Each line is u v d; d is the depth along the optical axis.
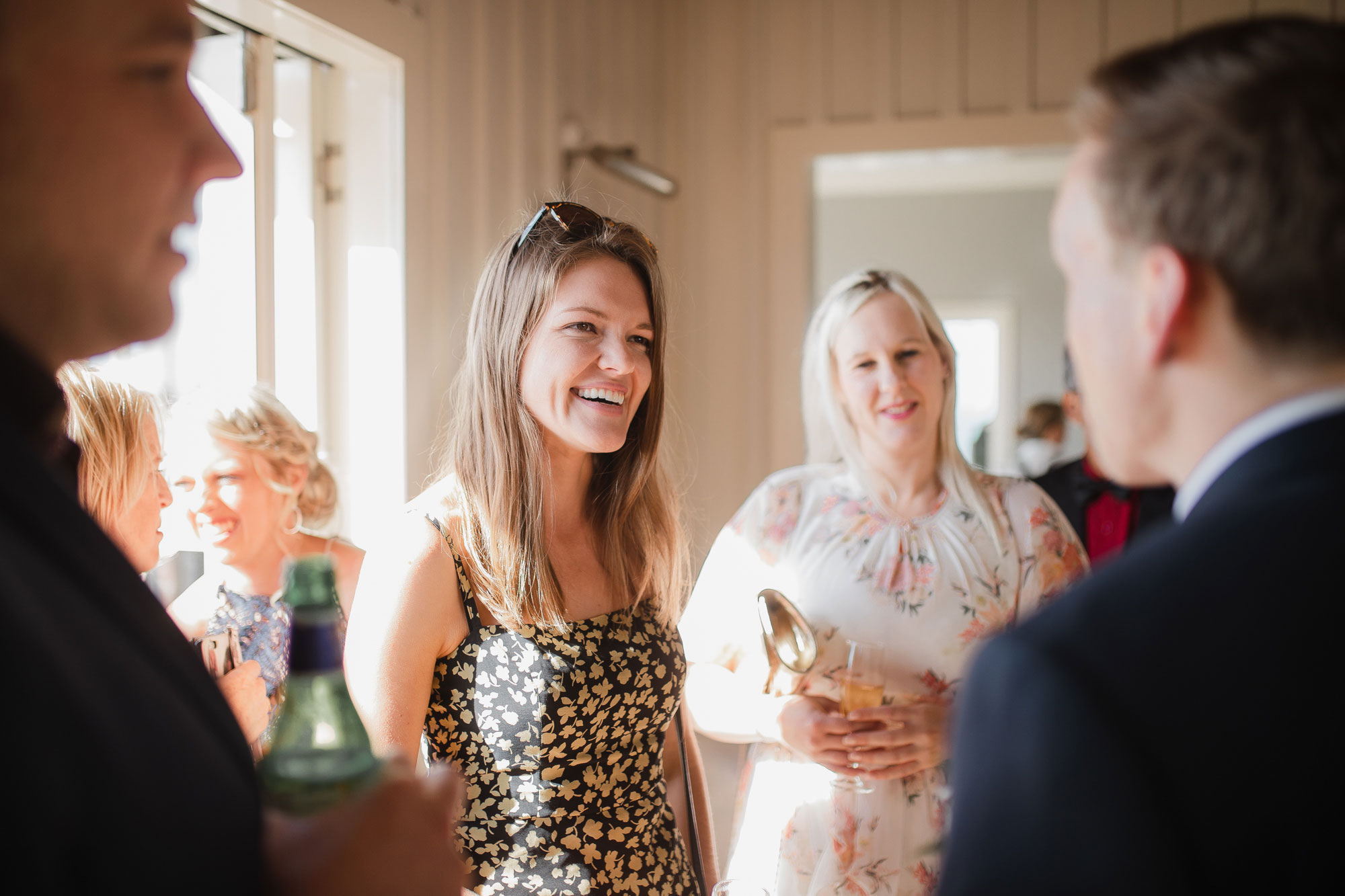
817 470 1.91
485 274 1.44
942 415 1.79
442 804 0.65
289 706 0.65
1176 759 0.47
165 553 2.00
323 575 0.66
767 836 1.62
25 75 0.52
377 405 2.23
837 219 7.95
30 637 0.43
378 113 2.20
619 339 1.39
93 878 0.44
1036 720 0.49
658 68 3.72
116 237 0.55
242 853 0.53
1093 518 2.41
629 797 1.39
